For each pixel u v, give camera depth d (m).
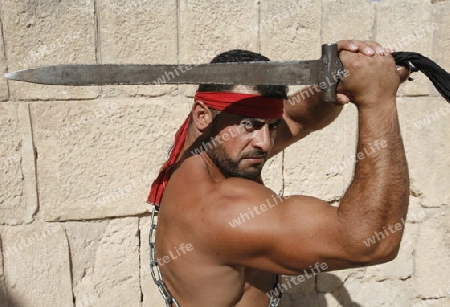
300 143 2.61
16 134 2.27
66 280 2.45
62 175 2.35
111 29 2.29
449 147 2.78
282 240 1.27
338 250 1.23
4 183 2.30
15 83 2.23
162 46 2.36
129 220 2.49
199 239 1.39
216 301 1.50
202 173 1.46
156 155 2.44
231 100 1.33
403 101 2.69
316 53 2.54
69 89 2.29
